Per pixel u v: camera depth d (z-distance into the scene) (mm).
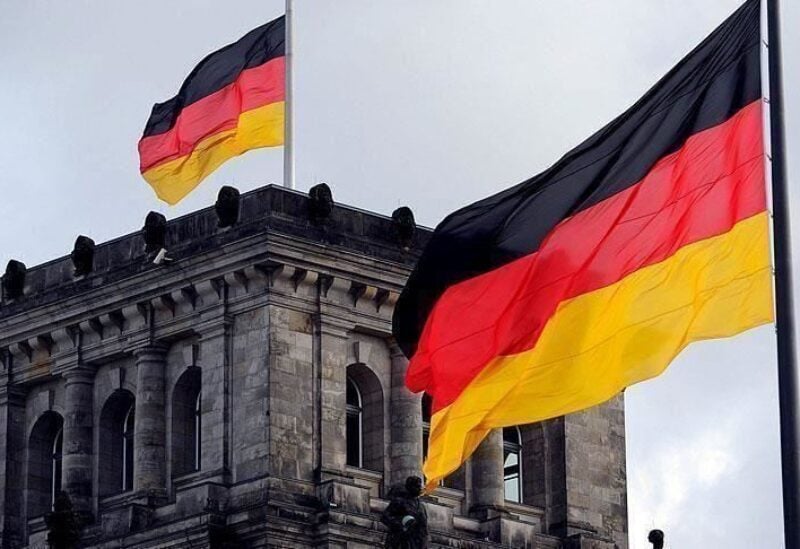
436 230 71312
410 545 106250
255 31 121438
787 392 58969
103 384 121312
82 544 117500
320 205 116375
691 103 66688
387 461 117000
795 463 58562
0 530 122938
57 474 124125
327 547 113062
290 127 119438
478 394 69125
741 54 65562
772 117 60781
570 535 121312
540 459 122562
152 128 121625
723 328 64188
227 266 115625
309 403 115062
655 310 66062
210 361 116250
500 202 70438
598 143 68812
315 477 114500
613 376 66688
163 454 117688
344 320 116625
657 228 66562
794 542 58188
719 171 65375
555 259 68562
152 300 118375
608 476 123375
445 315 70250
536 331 68438
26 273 124625
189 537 113500
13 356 124438
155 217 118812
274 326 114625
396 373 117875
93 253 122250
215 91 120250
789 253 59812
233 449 114812
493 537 118625
